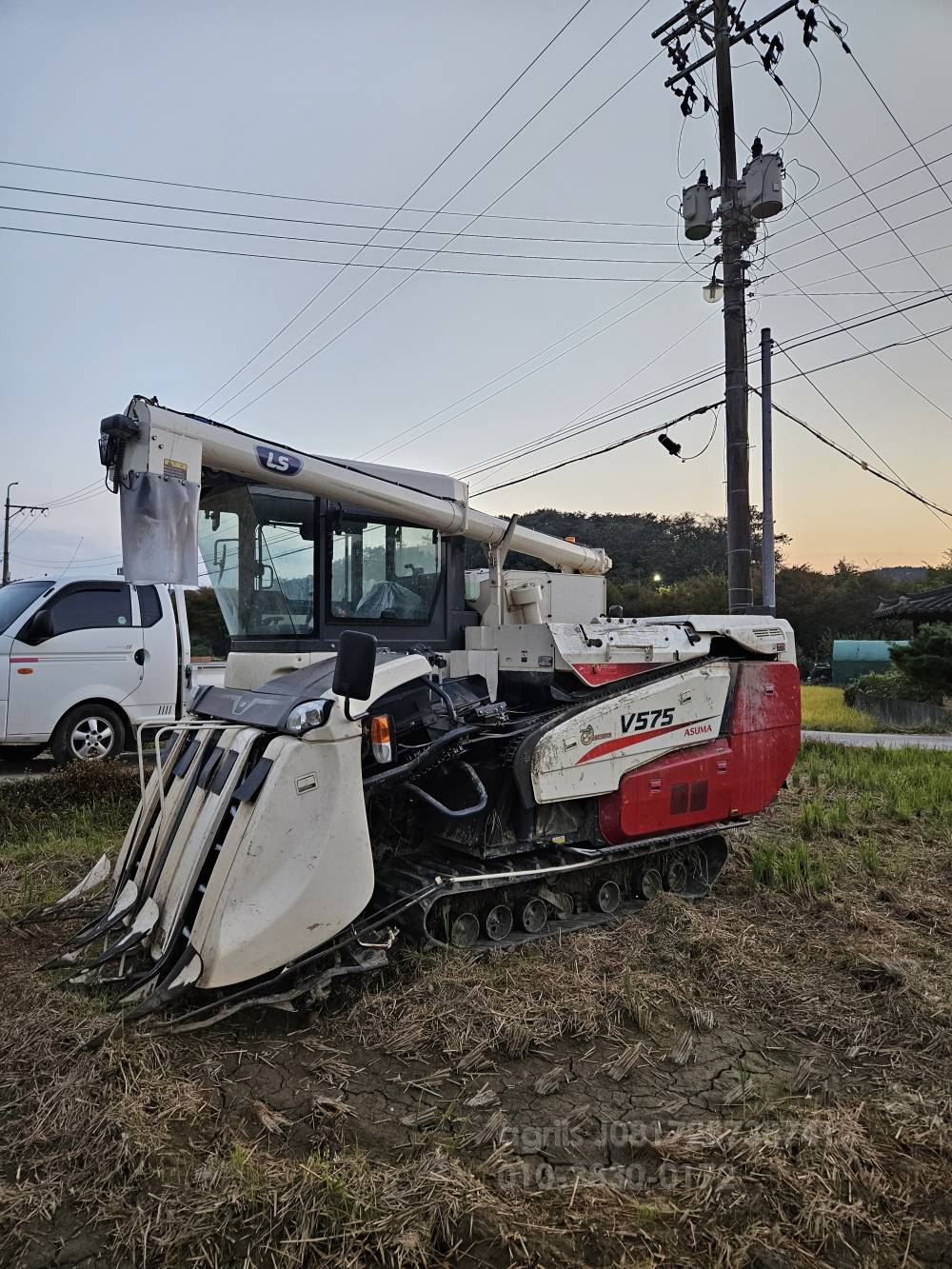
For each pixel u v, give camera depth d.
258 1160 2.53
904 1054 3.29
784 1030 3.52
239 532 4.98
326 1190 2.38
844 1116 2.81
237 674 4.75
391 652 4.45
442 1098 2.94
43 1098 2.79
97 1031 3.14
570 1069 3.17
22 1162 2.50
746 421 11.91
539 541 6.11
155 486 3.96
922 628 21.44
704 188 12.16
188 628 8.95
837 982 3.94
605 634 4.74
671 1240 2.29
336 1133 2.70
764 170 11.43
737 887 5.44
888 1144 2.71
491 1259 2.21
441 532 5.48
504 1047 3.28
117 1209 2.32
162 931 3.48
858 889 5.39
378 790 3.84
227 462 4.30
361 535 5.11
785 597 45.53
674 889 5.17
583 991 3.70
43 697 7.93
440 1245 2.25
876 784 8.95
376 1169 2.51
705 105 12.98
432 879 4.04
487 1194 2.41
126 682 8.41
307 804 3.38
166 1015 3.29
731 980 3.91
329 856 3.40
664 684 4.86
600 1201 2.41
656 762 4.84
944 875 5.75
